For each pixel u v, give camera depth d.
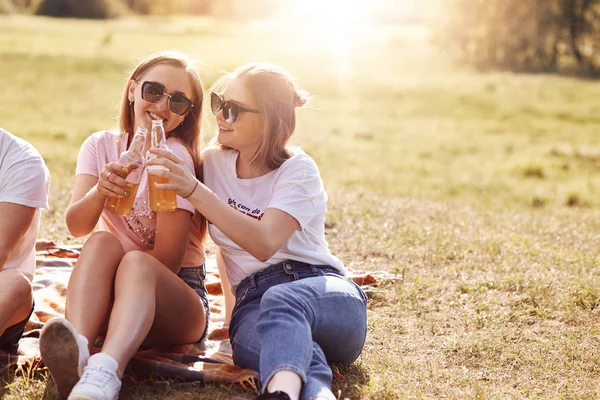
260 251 3.44
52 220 6.61
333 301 3.39
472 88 31.55
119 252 3.46
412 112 26.16
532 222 7.57
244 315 3.56
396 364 3.87
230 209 3.39
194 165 3.85
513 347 4.14
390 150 19.27
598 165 18.48
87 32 45.97
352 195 8.20
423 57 45.22
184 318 3.63
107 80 27.30
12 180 3.46
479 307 4.73
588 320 4.60
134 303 3.23
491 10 43.53
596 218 8.62
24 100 22.41
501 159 19.00
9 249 3.44
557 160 18.91
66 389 3.12
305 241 3.68
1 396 3.29
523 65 43.38
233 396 3.36
